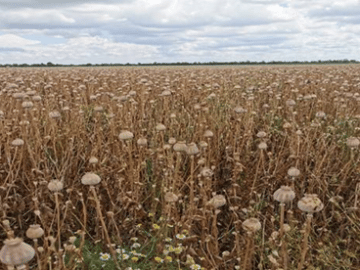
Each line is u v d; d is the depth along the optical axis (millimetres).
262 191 5145
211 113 8047
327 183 4914
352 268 3725
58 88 12375
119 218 4676
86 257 3812
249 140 6359
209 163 5527
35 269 3580
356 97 9367
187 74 18297
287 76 17234
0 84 13164
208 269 3816
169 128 7434
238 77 16891
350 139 5000
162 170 5516
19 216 4426
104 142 6535
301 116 8406
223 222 4750
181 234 4078
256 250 3895
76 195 4953
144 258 4023
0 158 5523
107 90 11930
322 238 4215
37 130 5949
